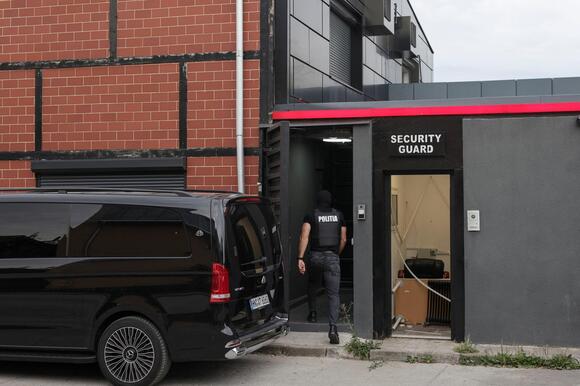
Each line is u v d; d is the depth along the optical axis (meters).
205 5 9.73
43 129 10.20
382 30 13.40
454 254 8.59
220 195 7.00
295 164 10.74
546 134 8.37
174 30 9.81
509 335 8.41
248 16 9.60
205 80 9.70
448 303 9.62
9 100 10.33
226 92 9.62
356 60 13.09
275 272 7.55
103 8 10.05
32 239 6.97
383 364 7.77
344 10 12.36
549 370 7.45
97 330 6.71
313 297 9.24
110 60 9.99
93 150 10.02
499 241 8.46
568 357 7.64
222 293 6.47
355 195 8.87
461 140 8.59
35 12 10.27
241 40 9.49
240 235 6.90
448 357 7.86
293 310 10.32
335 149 13.00
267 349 8.27
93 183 10.12
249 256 7.00
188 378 7.09
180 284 6.54
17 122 10.30
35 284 6.85
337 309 8.48
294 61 9.83
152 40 9.88
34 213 7.02
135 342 6.62
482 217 8.52
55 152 10.14
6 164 10.32
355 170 8.88
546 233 8.34
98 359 6.70
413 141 8.71
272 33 9.54
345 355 8.09
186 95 9.75
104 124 9.99
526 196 8.41
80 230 6.89
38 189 7.26
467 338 8.49
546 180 8.36
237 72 9.49
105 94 10.00
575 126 8.30
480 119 8.55
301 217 11.08
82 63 10.09
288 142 8.70
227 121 9.61
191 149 9.70
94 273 6.74
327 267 8.52
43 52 10.23
